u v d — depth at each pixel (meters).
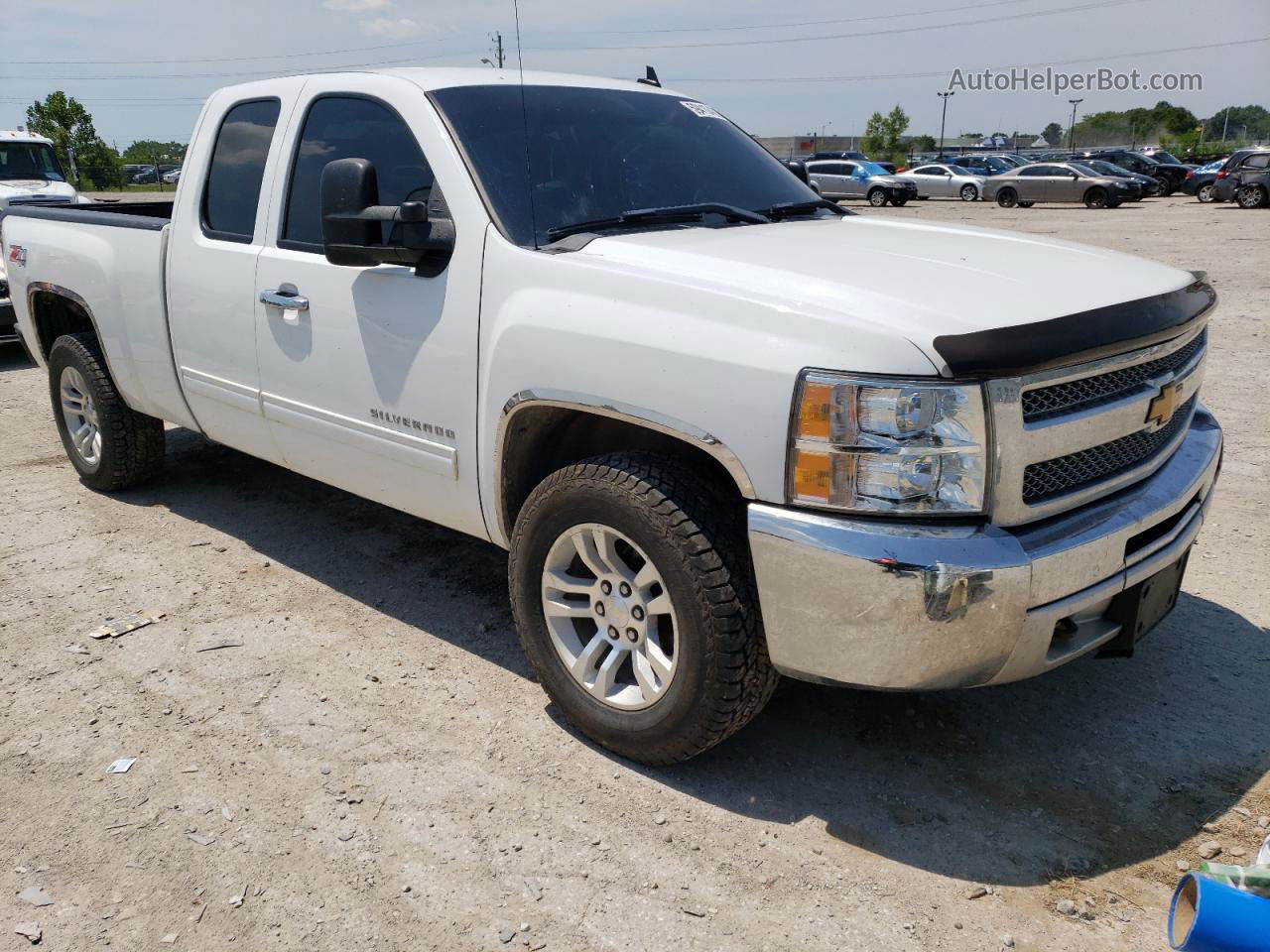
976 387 2.35
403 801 2.88
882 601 2.39
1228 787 2.92
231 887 2.56
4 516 5.13
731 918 2.46
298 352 3.79
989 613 2.39
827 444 2.41
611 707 3.03
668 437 3.00
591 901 2.51
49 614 4.04
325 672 3.59
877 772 3.02
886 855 2.67
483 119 3.46
